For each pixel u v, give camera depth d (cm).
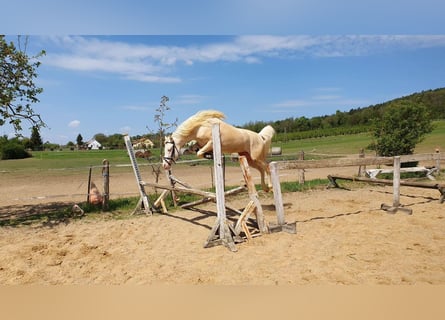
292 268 358
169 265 379
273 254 404
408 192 846
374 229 504
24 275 356
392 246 423
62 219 602
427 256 387
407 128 1135
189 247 443
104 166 668
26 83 604
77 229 540
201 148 568
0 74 583
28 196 858
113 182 1130
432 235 469
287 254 402
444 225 521
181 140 561
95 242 472
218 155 456
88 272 363
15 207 713
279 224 500
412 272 341
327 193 843
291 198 784
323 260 379
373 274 337
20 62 587
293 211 646
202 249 432
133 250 436
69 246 455
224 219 450
